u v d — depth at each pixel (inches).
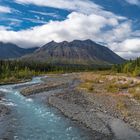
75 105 1672.0
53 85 2891.2
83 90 2432.3
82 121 1269.7
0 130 1083.9
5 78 3634.4
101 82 3371.1
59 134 1063.0
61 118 1348.4
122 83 2930.6
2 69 4141.2
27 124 1209.4
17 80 3762.3
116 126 1176.8
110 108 1550.2
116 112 1443.2
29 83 3486.7
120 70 5536.4
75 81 3769.7
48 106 1684.3
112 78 3617.1
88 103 1733.5
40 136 1030.4
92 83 3196.4
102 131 1102.4
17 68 4877.0
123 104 1616.6
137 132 1089.4
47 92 2389.3
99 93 2190.0
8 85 3102.9
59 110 1555.1
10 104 1717.5
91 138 1012.5
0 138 977.5
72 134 1065.5
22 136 1021.8
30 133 1066.7
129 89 2342.5
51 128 1152.8
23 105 1704.0
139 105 1625.2
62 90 2541.8
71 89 2593.5
